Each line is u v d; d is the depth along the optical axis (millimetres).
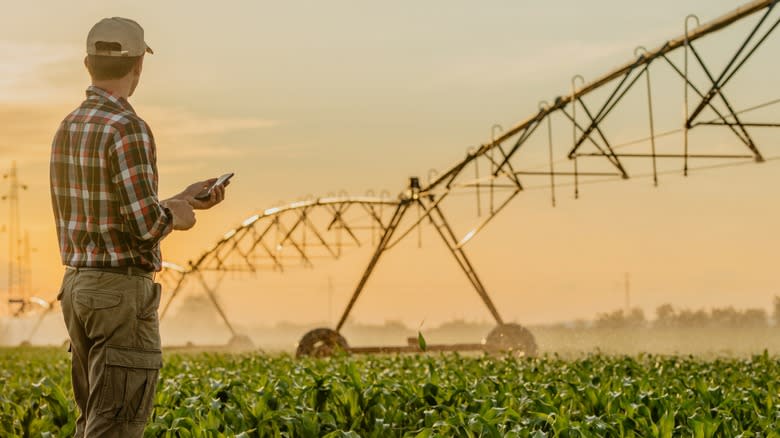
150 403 6758
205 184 7117
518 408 11133
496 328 34562
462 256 35562
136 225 6340
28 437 10898
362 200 39219
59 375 21234
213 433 9453
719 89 18828
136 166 6406
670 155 21375
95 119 6523
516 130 29109
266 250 49188
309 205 42906
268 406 11258
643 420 9758
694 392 12219
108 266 6496
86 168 6461
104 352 6531
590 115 23547
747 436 9391
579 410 11797
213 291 60406
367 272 36938
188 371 20531
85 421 7055
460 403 11297
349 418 11117
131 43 6734
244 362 23906
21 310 100188
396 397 11609
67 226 6570
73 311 6602
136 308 6570
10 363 31391
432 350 33812
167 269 58188
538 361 23062
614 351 27609
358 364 21031
